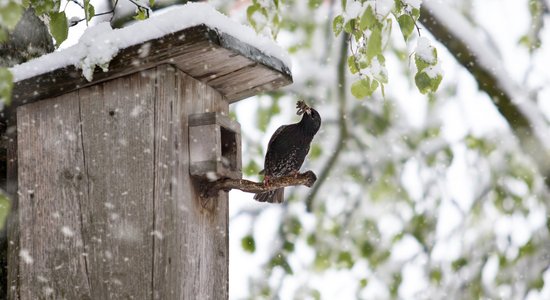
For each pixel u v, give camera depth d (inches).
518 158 495.5
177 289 259.1
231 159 291.4
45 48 316.5
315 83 512.1
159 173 262.4
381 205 510.6
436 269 480.4
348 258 492.4
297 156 374.6
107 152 268.8
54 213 272.4
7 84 197.5
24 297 271.4
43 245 272.1
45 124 277.3
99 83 272.5
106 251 264.1
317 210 507.8
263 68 286.8
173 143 263.6
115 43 262.1
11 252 275.7
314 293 471.8
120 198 265.1
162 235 258.2
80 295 265.3
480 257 477.7
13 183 280.5
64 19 250.2
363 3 231.6
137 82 268.8
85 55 264.7
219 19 267.0
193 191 272.5
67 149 273.7
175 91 266.7
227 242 292.2
